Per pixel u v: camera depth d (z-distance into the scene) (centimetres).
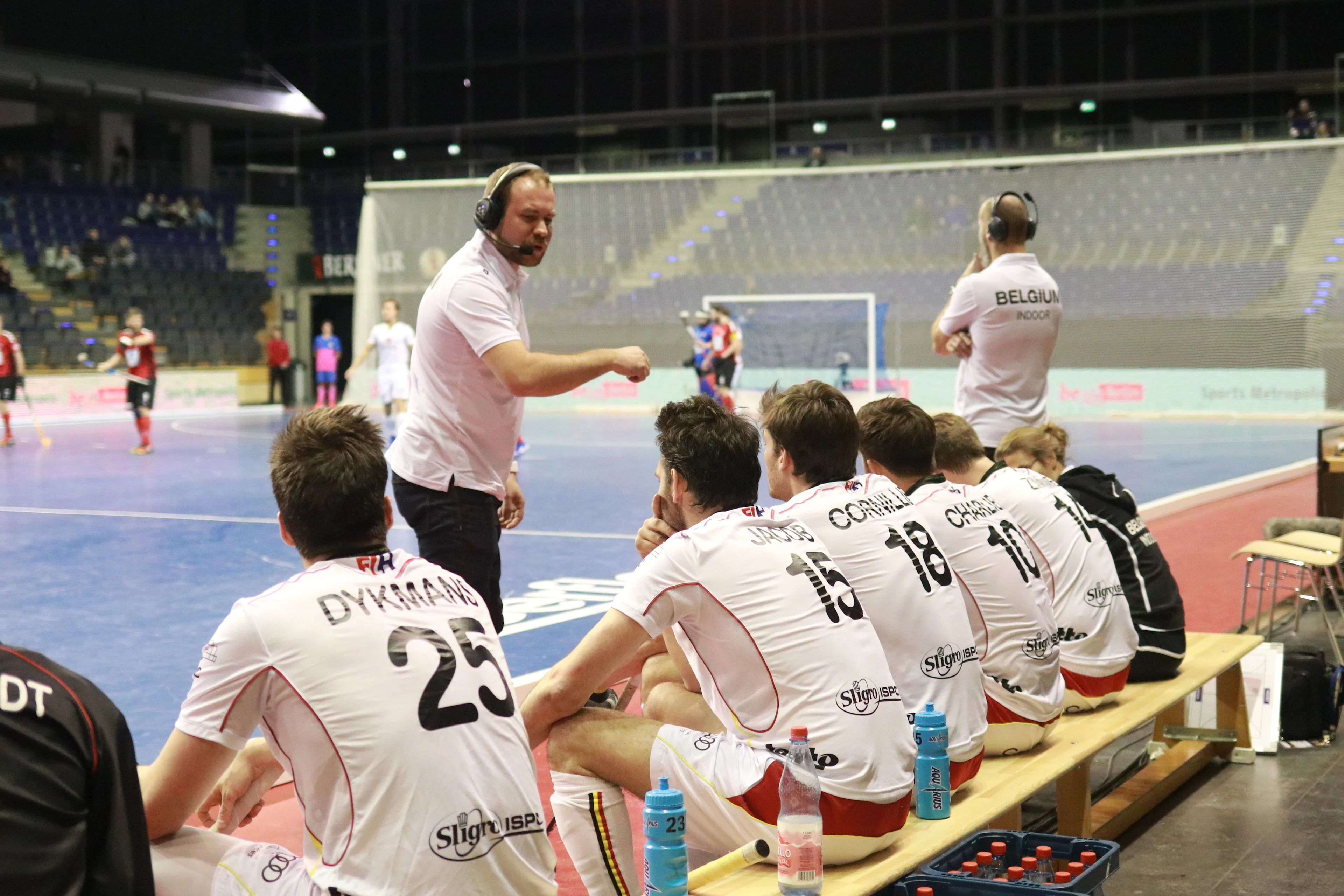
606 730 261
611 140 3353
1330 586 584
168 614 638
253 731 202
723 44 3116
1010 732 320
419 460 357
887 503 289
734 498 266
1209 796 401
